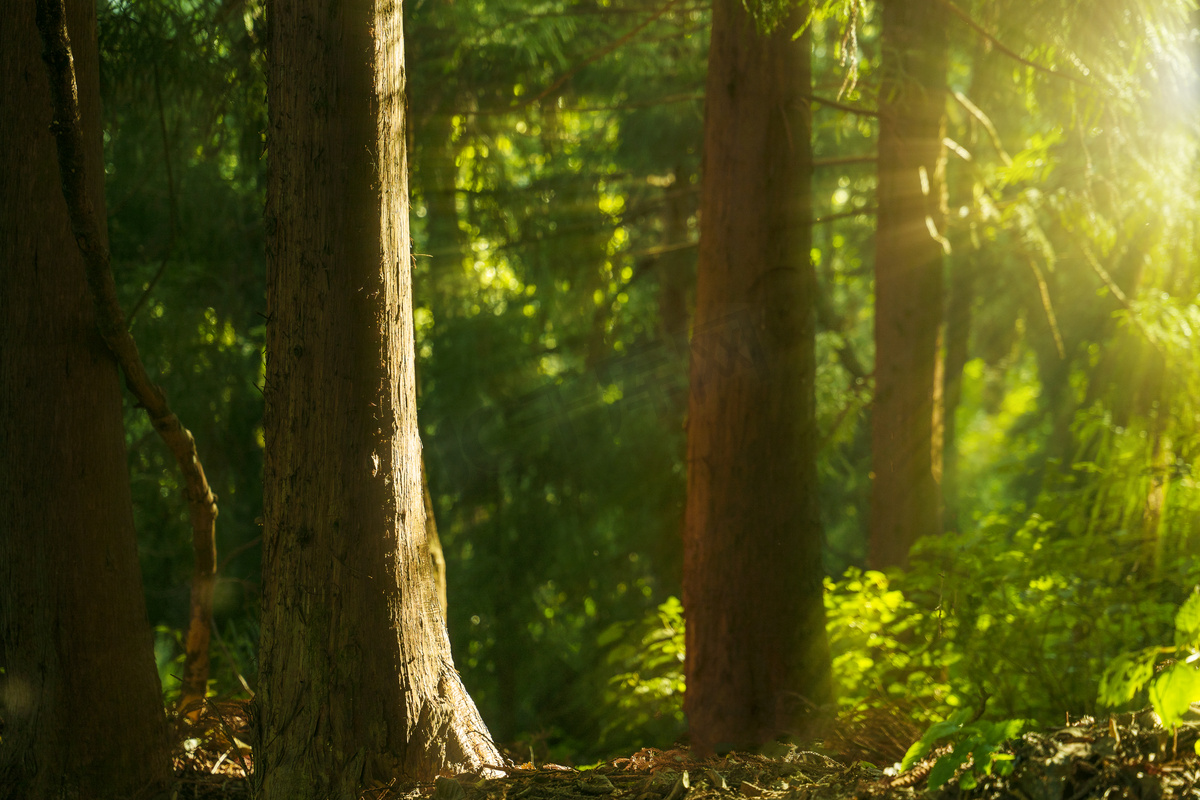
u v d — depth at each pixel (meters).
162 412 3.72
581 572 9.76
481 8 7.19
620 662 9.00
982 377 17.31
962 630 4.69
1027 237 6.38
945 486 11.19
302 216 2.87
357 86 2.86
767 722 4.69
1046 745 2.35
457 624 9.74
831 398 9.37
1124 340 6.87
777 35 4.85
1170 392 5.99
